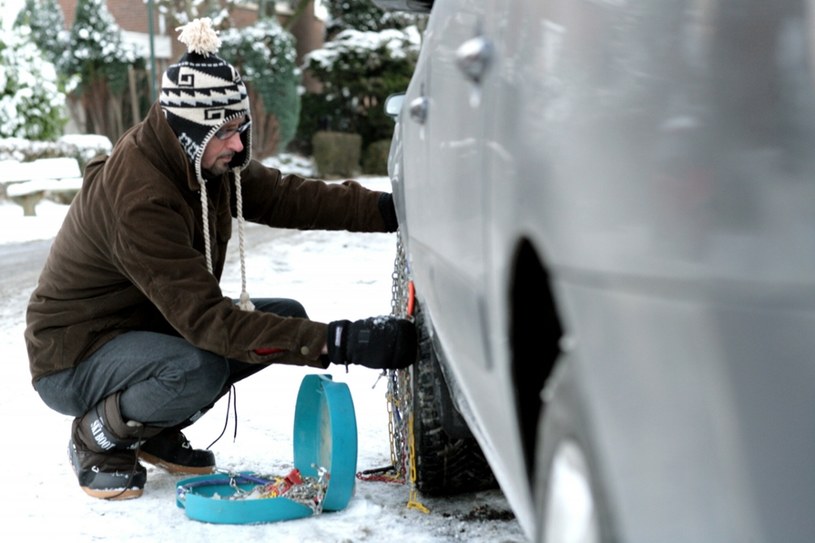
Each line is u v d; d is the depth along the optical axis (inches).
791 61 47.0
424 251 101.3
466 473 127.4
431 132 95.9
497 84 71.1
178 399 132.8
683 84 50.1
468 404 89.2
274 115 1090.1
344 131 1168.8
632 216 50.8
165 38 1245.1
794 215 45.7
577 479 58.0
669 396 48.3
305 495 129.0
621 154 52.2
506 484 77.7
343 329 121.9
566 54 59.7
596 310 53.0
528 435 70.5
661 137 50.4
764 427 45.1
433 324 102.4
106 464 136.8
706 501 47.0
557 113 59.0
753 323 45.9
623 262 50.9
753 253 46.2
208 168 134.2
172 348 132.6
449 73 88.8
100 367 134.1
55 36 1085.8
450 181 85.4
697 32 50.1
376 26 1214.3
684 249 48.1
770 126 47.0
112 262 131.0
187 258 126.6
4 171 586.6
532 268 67.0
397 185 124.2
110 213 127.2
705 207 47.9
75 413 138.0
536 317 68.9
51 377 136.4
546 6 64.1
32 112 683.4
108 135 1081.4
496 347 70.5
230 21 1199.6
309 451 144.3
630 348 50.6
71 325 135.0
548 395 63.2
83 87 1057.5
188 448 146.4
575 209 55.1
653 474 49.6
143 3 1267.2
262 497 131.3
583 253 54.1
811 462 44.6
